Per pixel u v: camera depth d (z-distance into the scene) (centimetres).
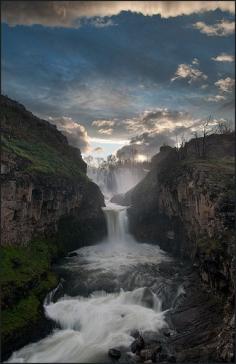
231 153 8006
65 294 4362
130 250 6656
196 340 3297
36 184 5281
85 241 6688
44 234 5584
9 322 3431
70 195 6331
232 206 4697
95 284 4588
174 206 6581
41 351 3228
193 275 4831
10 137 6312
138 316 3847
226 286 3778
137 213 8006
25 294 3925
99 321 3759
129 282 4672
